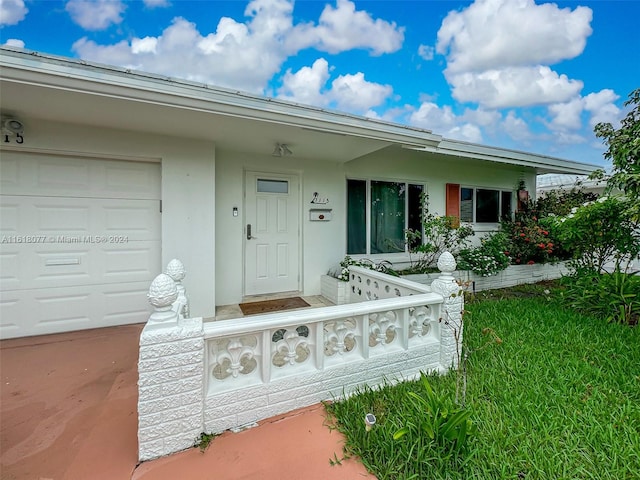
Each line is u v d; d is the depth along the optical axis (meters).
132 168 3.95
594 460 1.62
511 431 1.82
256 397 1.97
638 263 7.52
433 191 6.79
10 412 2.09
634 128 3.88
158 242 4.11
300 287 5.50
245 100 3.13
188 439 1.75
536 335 3.36
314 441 1.81
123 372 2.68
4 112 3.13
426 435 1.71
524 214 7.72
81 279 3.75
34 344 3.29
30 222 3.52
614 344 3.09
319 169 5.52
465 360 2.39
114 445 1.78
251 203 5.11
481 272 6.11
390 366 2.49
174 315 1.76
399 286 3.73
